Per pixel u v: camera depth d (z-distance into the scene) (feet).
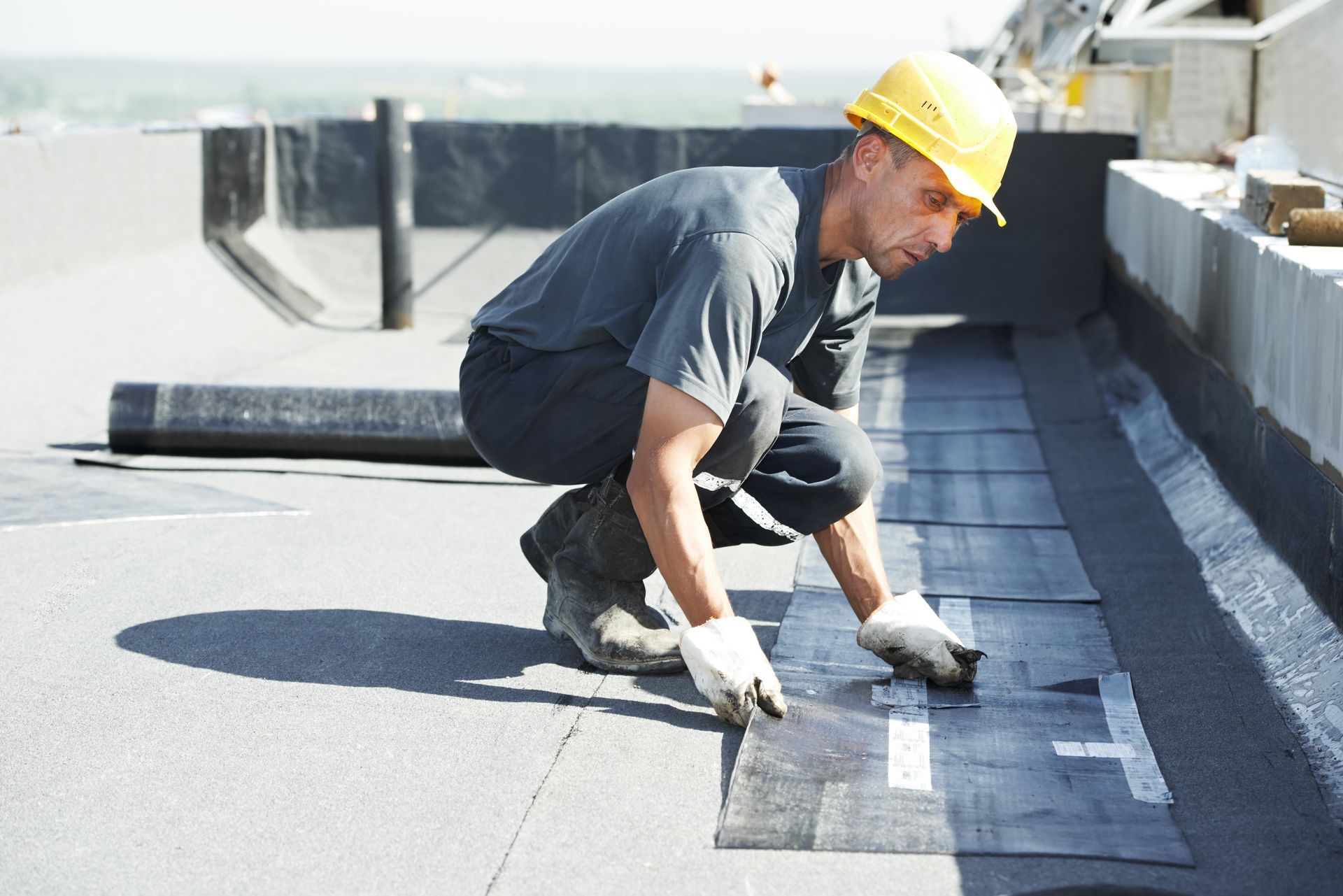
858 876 5.56
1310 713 7.14
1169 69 19.61
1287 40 17.13
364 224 23.77
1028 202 21.79
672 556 6.67
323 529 10.77
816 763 6.52
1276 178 11.09
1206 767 6.63
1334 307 7.98
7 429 14.06
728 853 5.75
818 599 9.14
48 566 9.67
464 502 11.66
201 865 5.65
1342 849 5.78
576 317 7.16
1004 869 5.61
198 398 12.99
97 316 17.97
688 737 6.96
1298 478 8.74
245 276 21.70
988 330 21.44
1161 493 12.05
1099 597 9.29
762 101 43.04
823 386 8.11
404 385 16.97
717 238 6.50
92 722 7.08
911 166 6.60
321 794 6.30
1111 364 17.52
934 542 10.74
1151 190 15.47
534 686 7.63
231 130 22.22
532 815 6.10
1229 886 5.48
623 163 23.25
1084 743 6.83
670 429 6.54
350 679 7.70
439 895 5.43
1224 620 8.83
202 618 8.70
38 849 5.77
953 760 6.61
